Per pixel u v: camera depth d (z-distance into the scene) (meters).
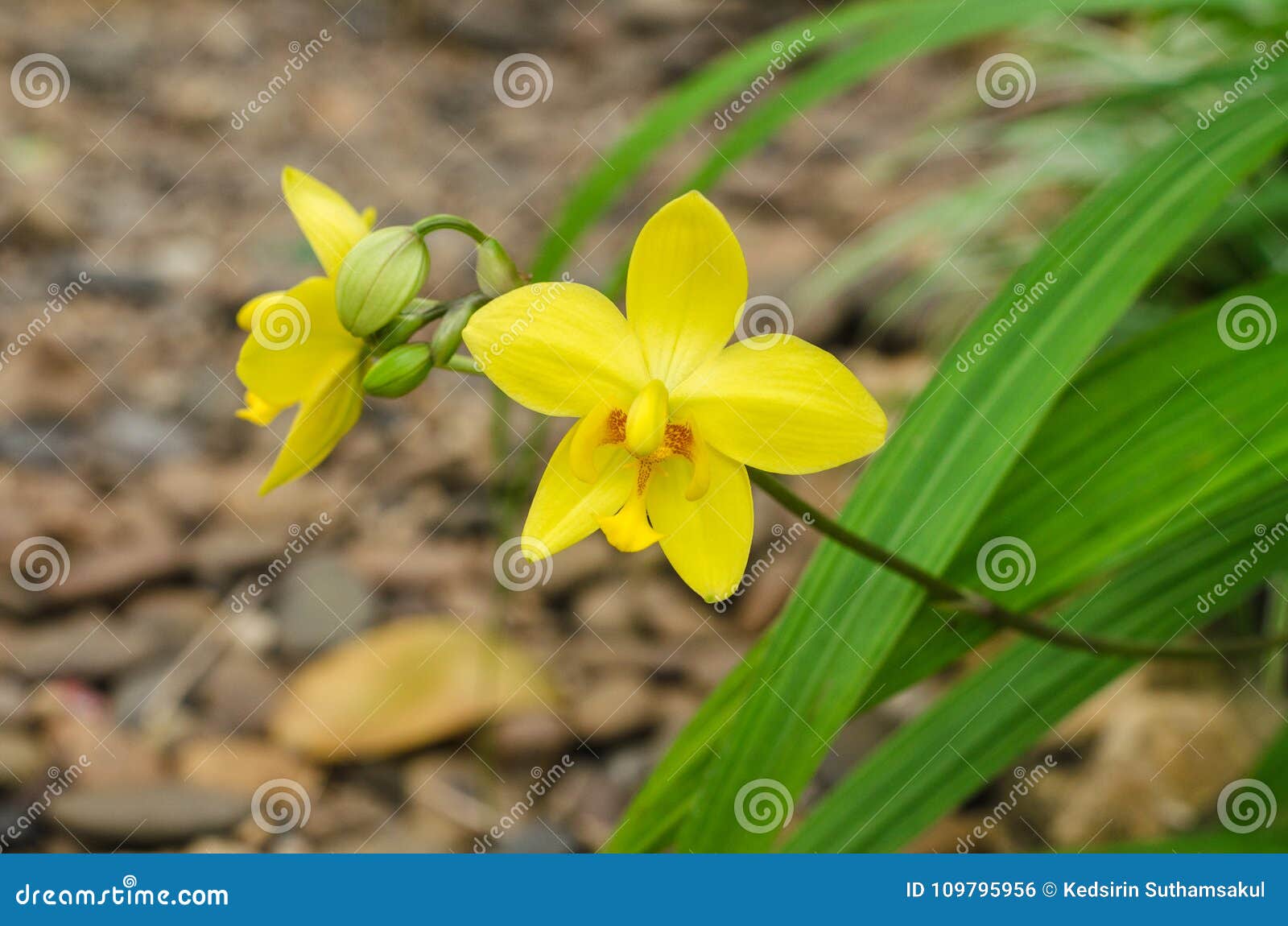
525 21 1.23
